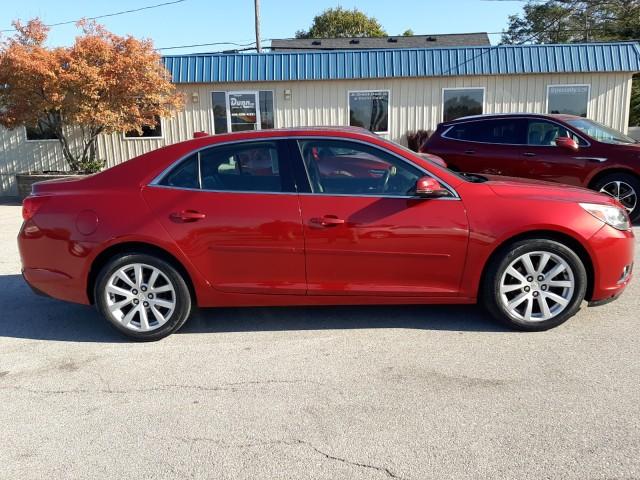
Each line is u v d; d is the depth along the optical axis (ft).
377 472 8.49
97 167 45.50
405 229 13.20
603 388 10.75
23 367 12.77
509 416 9.87
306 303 13.84
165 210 13.55
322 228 13.28
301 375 11.84
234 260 13.57
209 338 14.15
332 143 13.66
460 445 9.08
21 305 17.37
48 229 13.87
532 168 27.81
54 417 10.49
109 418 10.39
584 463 8.50
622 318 14.33
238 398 10.95
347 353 12.87
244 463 8.86
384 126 48.85
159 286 13.96
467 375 11.51
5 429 10.12
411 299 13.64
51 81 38.40
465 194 13.33
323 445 9.25
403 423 9.80
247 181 13.67
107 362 12.91
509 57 46.57
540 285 13.48
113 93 41.04
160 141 49.52
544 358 12.16
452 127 30.37
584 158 26.50
